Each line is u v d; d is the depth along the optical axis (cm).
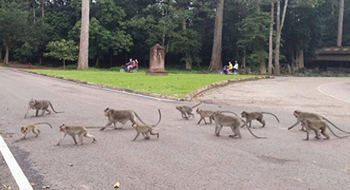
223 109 1091
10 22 4444
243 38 4688
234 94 1606
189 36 4662
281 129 795
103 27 4744
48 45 4503
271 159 543
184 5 5041
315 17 4850
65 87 1742
